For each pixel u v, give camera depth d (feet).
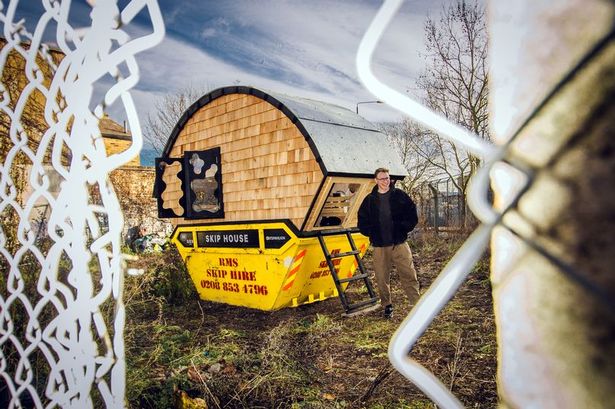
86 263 3.81
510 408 1.41
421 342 15.70
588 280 1.22
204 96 22.72
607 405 1.20
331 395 12.01
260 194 20.71
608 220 1.18
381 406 11.02
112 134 52.11
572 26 1.23
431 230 44.88
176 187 24.72
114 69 3.31
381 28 1.68
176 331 17.57
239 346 15.99
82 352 3.90
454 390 11.64
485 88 42.32
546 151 1.30
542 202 1.31
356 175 19.07
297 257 19.62
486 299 21.01
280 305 20.72
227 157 22.11
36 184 4.22
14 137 4.44
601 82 1.18
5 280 8.23
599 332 1.21
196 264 23.88
